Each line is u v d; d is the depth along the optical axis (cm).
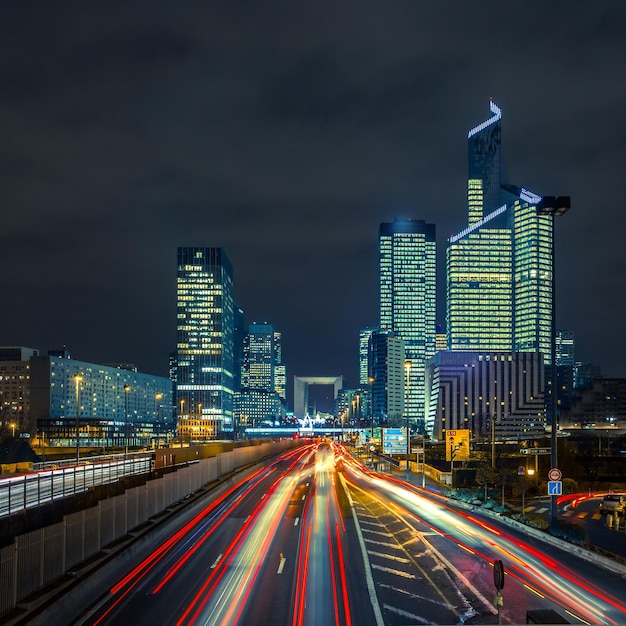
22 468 7844
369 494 7969
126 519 4403
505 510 6500
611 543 5850
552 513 4997
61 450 14838
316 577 3700
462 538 4975
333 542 4747
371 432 17200
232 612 3034
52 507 3844
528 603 3212
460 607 3152
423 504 7112
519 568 3966
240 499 7238
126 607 3098
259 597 3284
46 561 3114
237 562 4044
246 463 11562
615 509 8319
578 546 4497
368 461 14125
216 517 5862
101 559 3650
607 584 3575
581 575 3781
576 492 11244
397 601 3256
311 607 3131
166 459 7000
